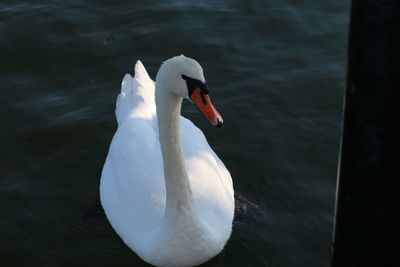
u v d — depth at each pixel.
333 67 10.97
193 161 8.16
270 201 8.74
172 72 6.63
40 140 9.73
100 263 7.89
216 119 6.50
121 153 8.41
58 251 8.09
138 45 11.47
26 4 12.39
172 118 6.96
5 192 8.91
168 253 7.47
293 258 7.86
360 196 3.13
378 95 2.92
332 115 10.05
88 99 10.48
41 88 10.73
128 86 9.54
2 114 10.16
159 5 12.34
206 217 7.73
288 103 10.28
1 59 11.27
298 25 11.81
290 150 9.48
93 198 8.91
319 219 8.38
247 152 9.48
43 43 11.52
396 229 3.12
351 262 3.29
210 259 7.79
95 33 11.73
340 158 3.23
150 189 7.92
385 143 2.98
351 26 2.95
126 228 7.96
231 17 12.02
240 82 10.68
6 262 7.89
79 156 9.53
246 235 8.21
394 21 2.81
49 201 8.83
